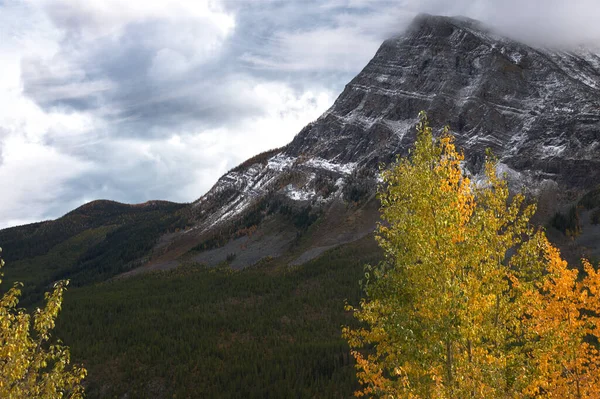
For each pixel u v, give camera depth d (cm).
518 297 2052
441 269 1794
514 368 1906
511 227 2088
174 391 10656
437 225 1814
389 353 1970
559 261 2306
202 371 11075
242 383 10175
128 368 11394
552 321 2234
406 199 1991
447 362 1819
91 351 12106
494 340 1980
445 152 2050
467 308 1794
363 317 2009
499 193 2114
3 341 2041
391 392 1877
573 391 2291
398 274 1872
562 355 2197
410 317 1812
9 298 2036
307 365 10469
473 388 1767
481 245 1923
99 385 11019
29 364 2111
